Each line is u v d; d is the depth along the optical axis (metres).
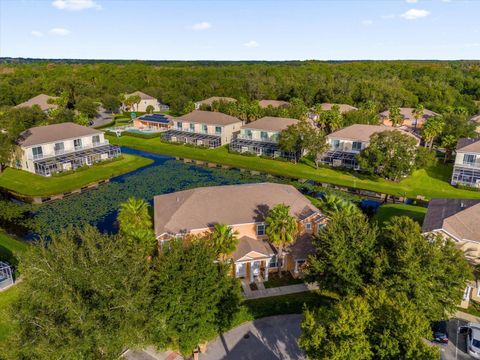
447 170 75.06
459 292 29.05
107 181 70.06
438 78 164.62
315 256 33.84
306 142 74.44
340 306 23.48
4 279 37.53
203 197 43.69
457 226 37.72
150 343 26.78
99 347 22.80
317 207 45.75
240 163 80.69
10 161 74.62
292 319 33.91
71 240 27.11
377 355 22.61
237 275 39.81
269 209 42.69
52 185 66.00
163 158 86.12
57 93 139.00
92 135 81.50
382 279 29.11
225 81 153.88
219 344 30.81
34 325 22.66
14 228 51.28
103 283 23.34
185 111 118.12
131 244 34.03
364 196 63.72
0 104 131.12
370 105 114.00
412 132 99.69
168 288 25.81
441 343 30.34
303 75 167.00
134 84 169.62
